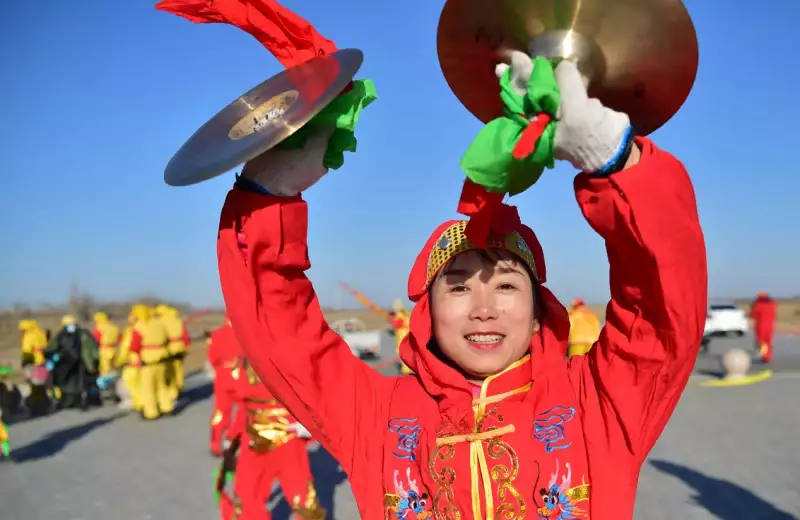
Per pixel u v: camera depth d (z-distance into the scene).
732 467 7.62
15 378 18.67
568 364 2.15
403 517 1.96
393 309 17.30
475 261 2.04
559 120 1.59
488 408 2.01
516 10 1.68
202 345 30.62
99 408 14.18
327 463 8.55
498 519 1.87
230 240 1.90
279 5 1.98
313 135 1.84
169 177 1.81
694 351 1.77
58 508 6.89
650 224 1.62
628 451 1.86
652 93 1.71
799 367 17.50
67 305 55.22
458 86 1.90
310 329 2.04
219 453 5.86
